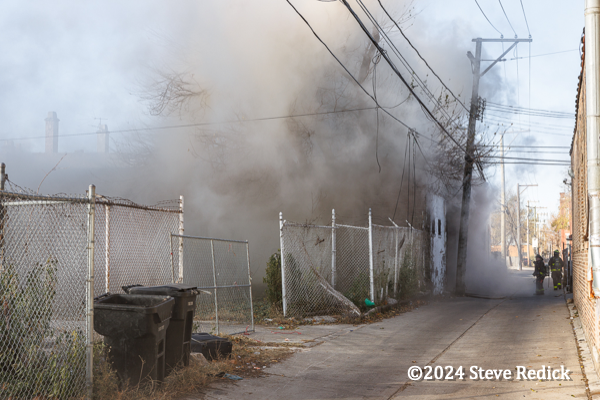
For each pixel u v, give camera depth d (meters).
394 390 5.88
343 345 8.57
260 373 6.56
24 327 4.93
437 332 10.00
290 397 5.60
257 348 8.07
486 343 8.70
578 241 11.39
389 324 11.09
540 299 18.09
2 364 4.79
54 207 5.57
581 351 7.59
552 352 7.73
